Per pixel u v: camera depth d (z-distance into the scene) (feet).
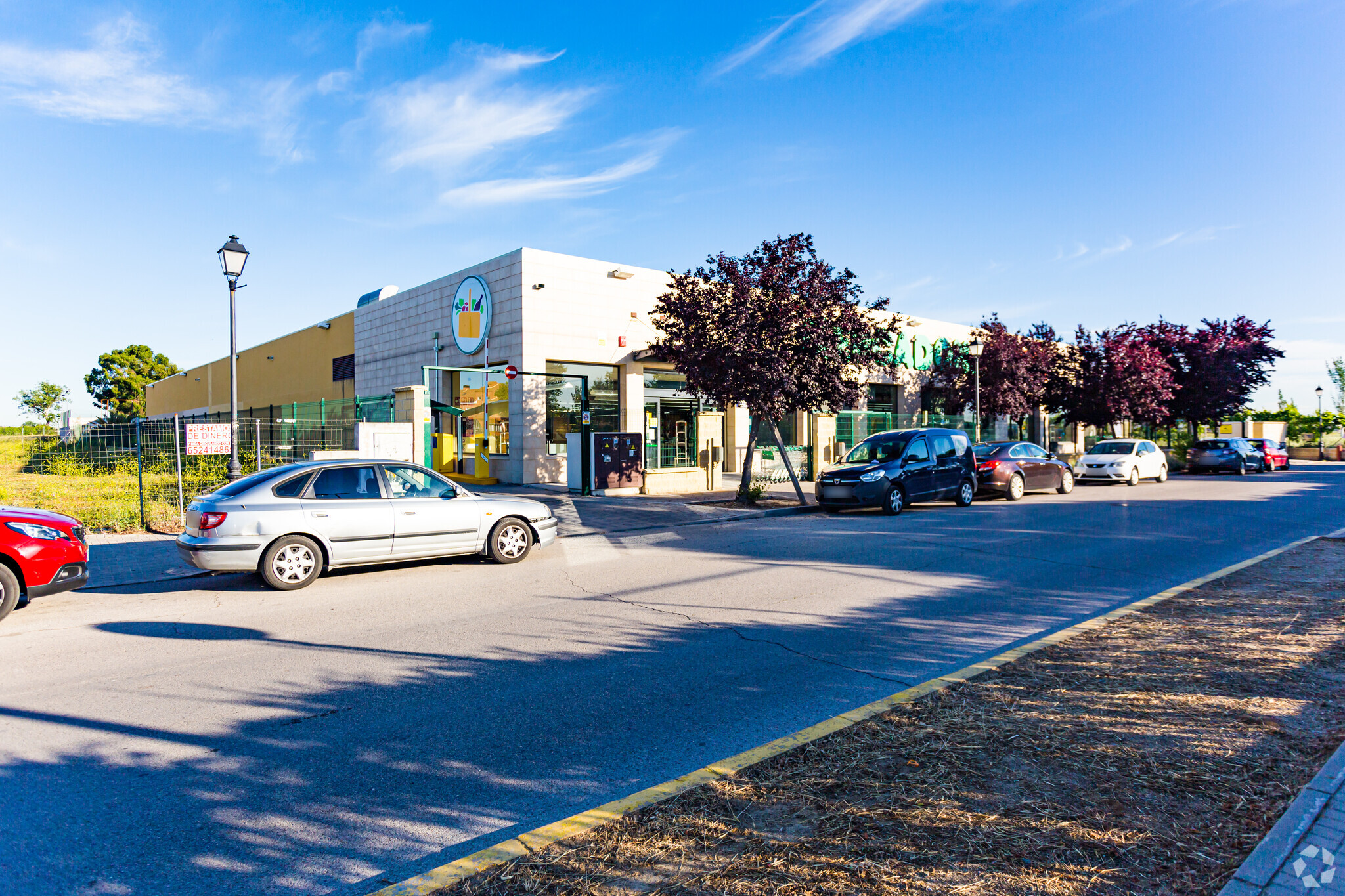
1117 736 12.85
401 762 13.14
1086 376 101.55
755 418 56.03
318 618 23.56
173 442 65.62
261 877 9.77
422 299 83.20
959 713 14.02
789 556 34.01
